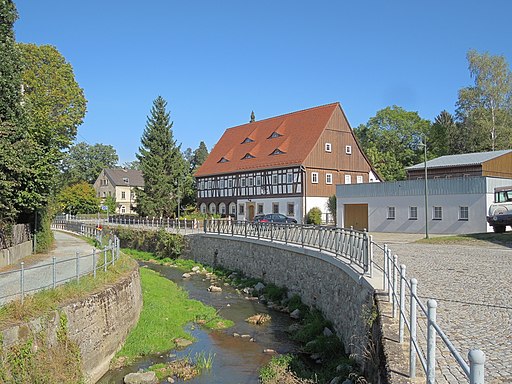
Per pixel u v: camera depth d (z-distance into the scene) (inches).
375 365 321.7
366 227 1557.6
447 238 1074.7
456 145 2588.6
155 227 1829.5
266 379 484.7
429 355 203.5
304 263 810.8
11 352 376.2
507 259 701.9
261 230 1078.4
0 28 820.6
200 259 1401.3
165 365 536.1
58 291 479.5
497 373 238.8
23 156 786.2
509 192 1112.8
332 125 2100.1
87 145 4507.9
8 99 796.6
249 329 692.7
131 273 697.6
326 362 523.2
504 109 2292.1
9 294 449.4
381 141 2984.7
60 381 414.6
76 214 3014.3
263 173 2158.0
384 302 389.4
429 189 1391.5
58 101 1696.6
